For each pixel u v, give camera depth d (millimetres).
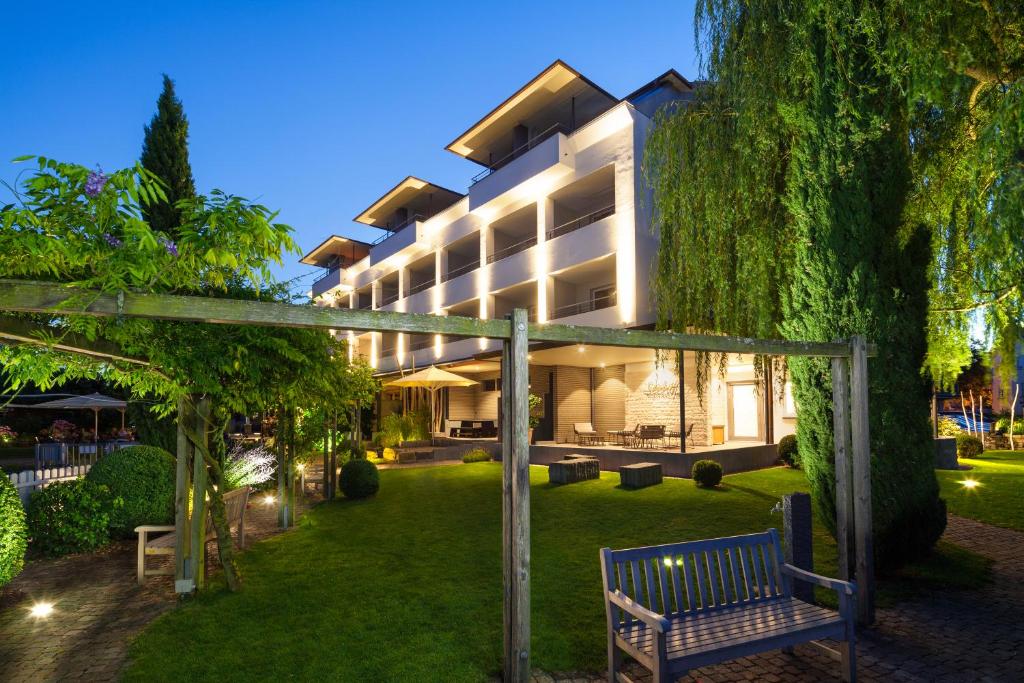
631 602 3605
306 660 4277
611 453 14672
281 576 6426
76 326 3729
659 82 21016
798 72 6762
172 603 5625
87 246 3244
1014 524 8477
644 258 18797
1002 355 8469
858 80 6352
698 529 8312
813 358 6305
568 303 22953
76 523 7492
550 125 24844
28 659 4387
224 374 5844
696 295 9570
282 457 9305
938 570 6258
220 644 4578
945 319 8375
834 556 6980
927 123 7668
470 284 26094
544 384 20906
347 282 37750
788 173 7309
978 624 4879
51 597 5848
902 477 5977
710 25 8477
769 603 4223
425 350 29750
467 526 8906
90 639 4758
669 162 9578
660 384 18844
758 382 15922
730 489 11297
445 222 28812
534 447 16781
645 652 3432
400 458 19172
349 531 8758
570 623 4914
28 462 19578
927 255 6527
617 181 19531
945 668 4082
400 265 32781
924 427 6152
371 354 36875
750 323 8648
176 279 3887
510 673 3803
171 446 10188
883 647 4441
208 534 7199
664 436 16969
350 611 5273
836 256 6188
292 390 6359
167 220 15062
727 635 3627
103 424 30297
